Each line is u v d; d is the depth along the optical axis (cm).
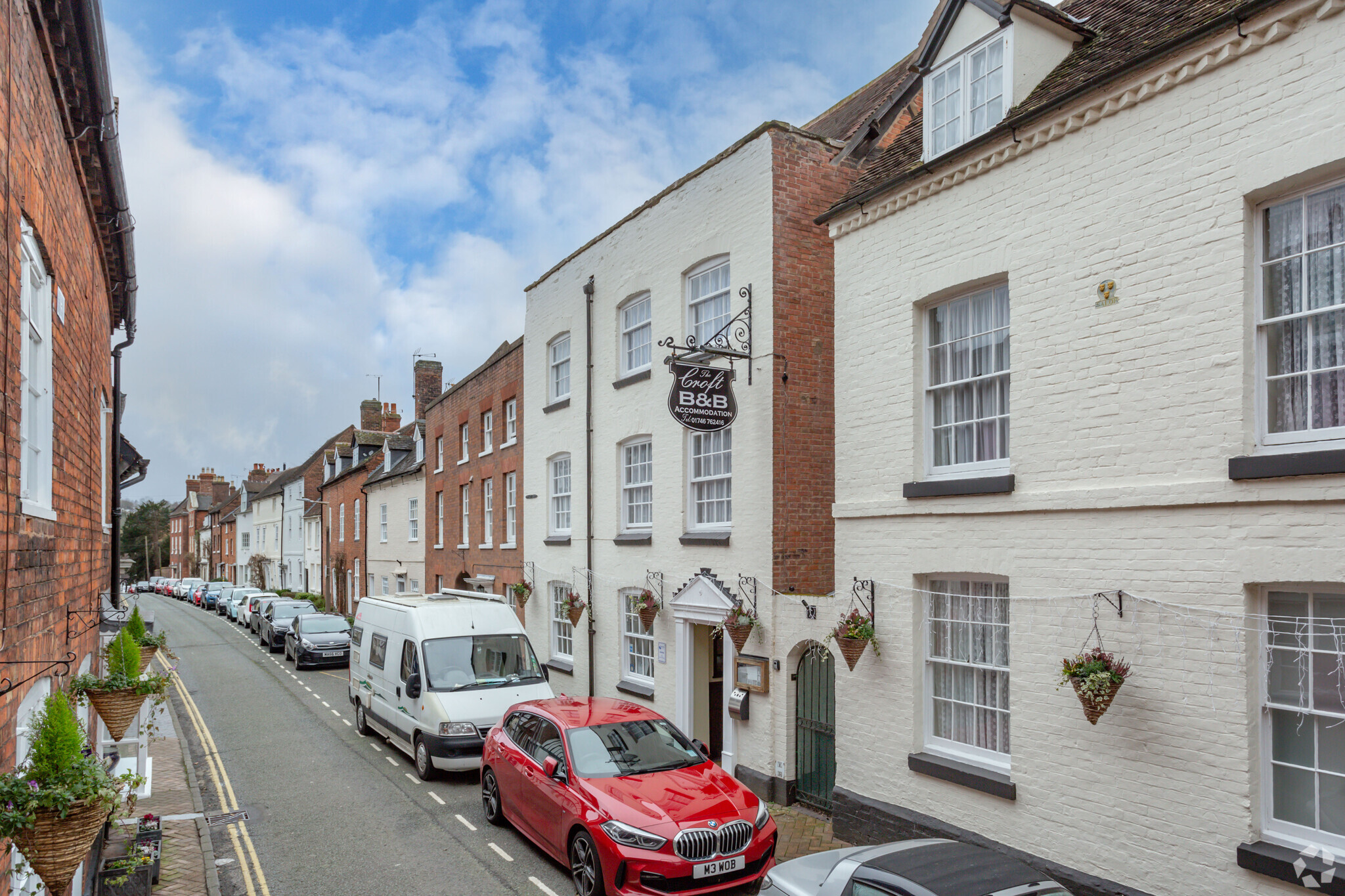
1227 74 630
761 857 798
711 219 1262
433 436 2638
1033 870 532
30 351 555
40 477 580
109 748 1110
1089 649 697
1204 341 637
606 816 786
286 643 2630
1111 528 691
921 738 875
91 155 740
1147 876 651
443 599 1562
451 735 1199
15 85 457
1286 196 613
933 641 875
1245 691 598
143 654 1062
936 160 848
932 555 854
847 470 969
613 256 1527
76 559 750
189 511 8806
